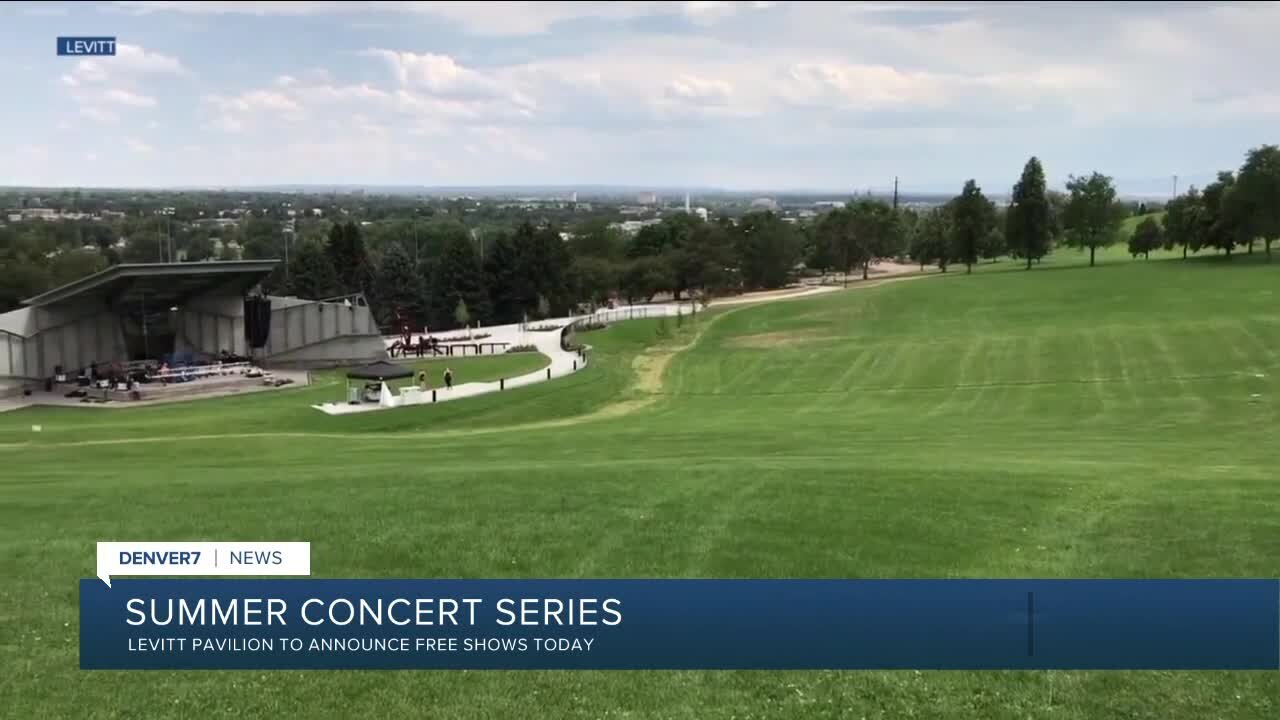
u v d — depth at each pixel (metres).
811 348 71.44
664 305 131.88
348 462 26.56
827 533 15.38
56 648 11.59
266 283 115.31
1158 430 33.97
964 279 117.38
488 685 10.66
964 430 34.75
